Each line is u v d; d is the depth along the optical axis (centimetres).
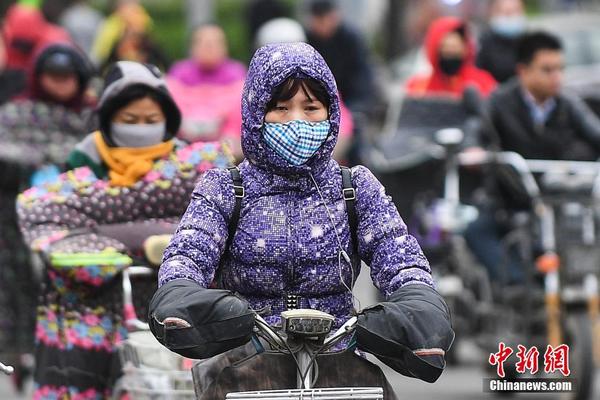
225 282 1179
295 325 1091
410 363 1095
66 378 1540
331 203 1170
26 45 3103
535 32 2278
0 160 2164
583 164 2230
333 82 1162
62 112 2212
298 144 1146
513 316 2177
